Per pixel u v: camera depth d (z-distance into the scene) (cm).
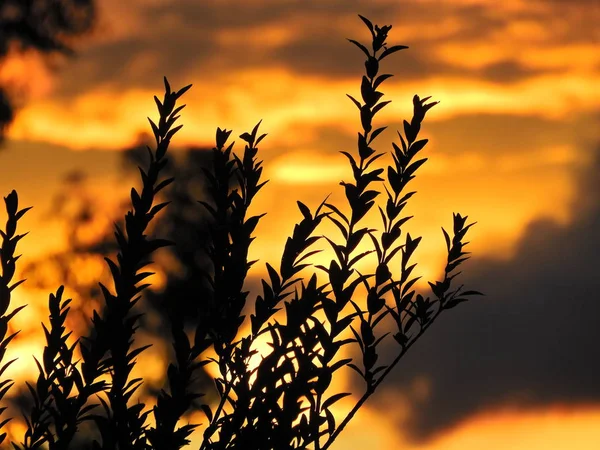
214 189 822
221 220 809
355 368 784
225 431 733
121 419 705
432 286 852
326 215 791
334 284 781
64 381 723
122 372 710
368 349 791
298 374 744
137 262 703
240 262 789
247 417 734
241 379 749
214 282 784
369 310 804
